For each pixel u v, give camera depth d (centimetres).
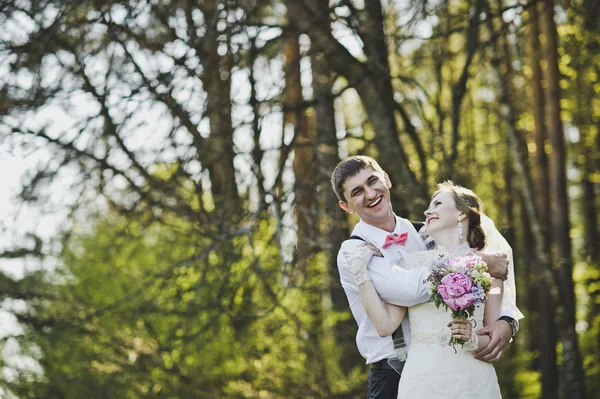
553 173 1404
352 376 1106
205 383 1177
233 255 1026
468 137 1480
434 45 1112
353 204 459
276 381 1142
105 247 1211
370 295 433
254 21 998
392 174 1048
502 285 440
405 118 1074
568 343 1304
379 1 1032
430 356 429
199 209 1051
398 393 438
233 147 1000
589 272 1533
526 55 1354
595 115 1426
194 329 1095
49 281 1316
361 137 1067
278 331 1146
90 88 971
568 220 1401
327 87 1038
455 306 409
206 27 970
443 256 436
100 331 1193
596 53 1243
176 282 1078
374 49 1030
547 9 1150
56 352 1259
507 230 1215
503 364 1286
